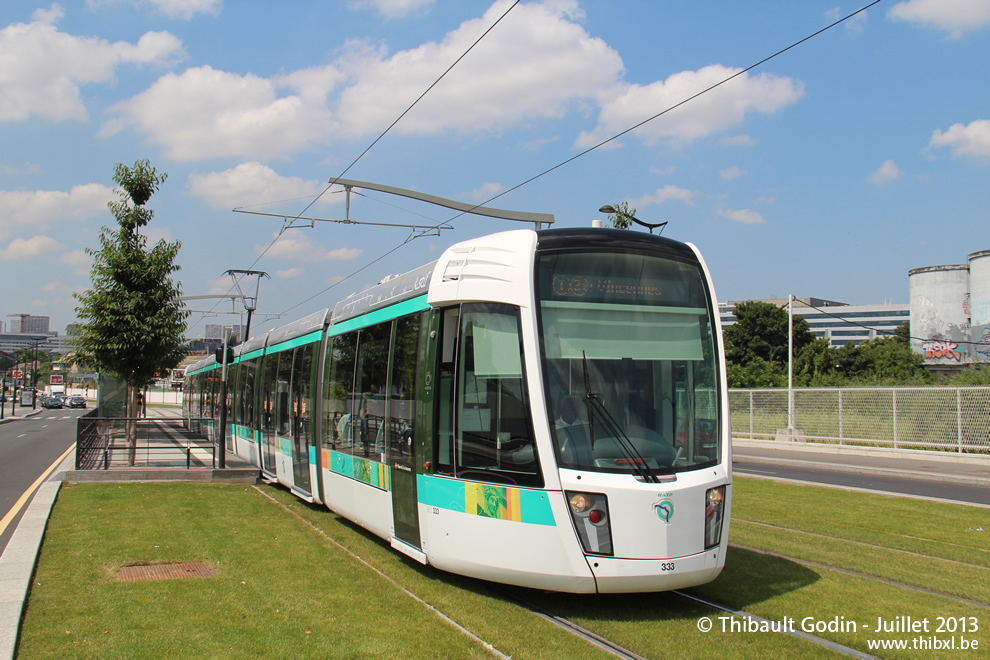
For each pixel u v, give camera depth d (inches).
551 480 257.6
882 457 957.2
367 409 388.8
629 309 283.4
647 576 251.4
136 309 790.5
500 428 275.7
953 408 888.9
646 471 258.5
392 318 365.7
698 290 298.5
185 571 315.3
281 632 237.0
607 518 253.0
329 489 448.5
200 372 1212.5
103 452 678.5
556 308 275.4
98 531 394.3
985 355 2047.2
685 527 256.5
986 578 307.6
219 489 578.6
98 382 1100.5
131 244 804.0
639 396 272.5
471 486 283.9
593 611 265.1
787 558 348.5
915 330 2416.3
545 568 259.0
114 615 250.8
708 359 290.0
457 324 302.4
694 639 235.6
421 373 323.3
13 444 1089.4
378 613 259.0
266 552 355.6
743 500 538.9
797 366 1947.6
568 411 264.2
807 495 567.5
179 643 225.0
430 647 224.8
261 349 706.2
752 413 1219.2
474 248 307.1
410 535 325.1
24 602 258.8
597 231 293.4
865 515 470.9
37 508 456.1
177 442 990.4
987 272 2059.5
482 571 279.0
